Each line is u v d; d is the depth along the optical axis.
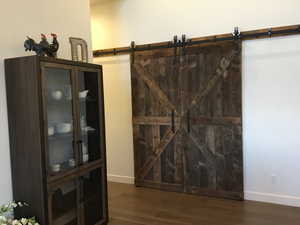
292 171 3.43
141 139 4.29
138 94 4.23
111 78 4.49
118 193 4.05
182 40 3.88
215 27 3.72
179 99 3.96
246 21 3.54
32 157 2.36
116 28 4.37
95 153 3.01
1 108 2.42
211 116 3.78
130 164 4.47
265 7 3.42
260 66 3.50
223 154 3.75
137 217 3.25
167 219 3.18
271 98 3.47
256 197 3.64
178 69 3.93
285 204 3.49
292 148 3.41
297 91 3.34
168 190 4.13
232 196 3.72
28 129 2.36
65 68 2.56
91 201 2.94
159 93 4.09
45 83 2.35
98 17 4.50
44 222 2.35
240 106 3.60
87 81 2.87
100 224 3.02
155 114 4.14
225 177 3.76
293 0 3.28
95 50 4.54
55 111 2.54
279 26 3.37
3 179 2.44
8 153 2.48
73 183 2.69
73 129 2.68
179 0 3.91
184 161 3.99
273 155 3.52
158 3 4.05
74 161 2.69
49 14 2.89
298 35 3.28
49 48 2.56
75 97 2.69
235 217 3.19
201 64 3.79
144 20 4.16
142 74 4.18
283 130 3.44
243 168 3.68
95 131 3.01
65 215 2.59
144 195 3.96
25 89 2.35
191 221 3.11
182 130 3.97
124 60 4.36
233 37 3.57
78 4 3.24
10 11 2.51
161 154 4.15
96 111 3.00
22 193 2.45
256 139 3.59
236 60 3.57
